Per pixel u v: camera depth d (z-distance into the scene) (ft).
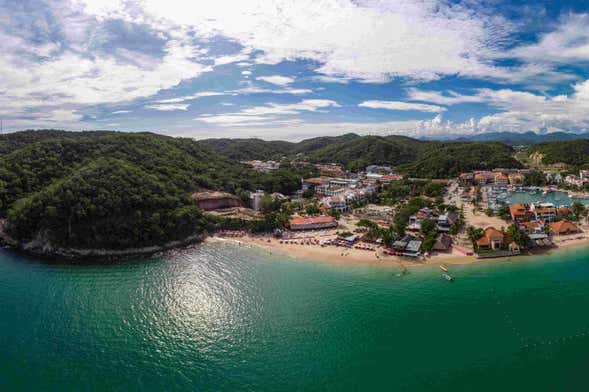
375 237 453.17
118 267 376.68
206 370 217.77
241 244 462.60
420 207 634.84
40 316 275.59
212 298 306.14
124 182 466.70
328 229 525.75
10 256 401.90
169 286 330.13
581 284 318.24
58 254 408.46
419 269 361.71
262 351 234.38
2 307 288.30
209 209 595.88
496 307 281.13
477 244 407.64
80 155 590.55
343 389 199.62
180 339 248.93
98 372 215.72
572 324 256.52
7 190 496.23
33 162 547.90
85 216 421.18
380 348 233.55
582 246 419.95
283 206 654.53
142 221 443.32
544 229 466.70
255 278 347.77
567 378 205.16
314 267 375.45
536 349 229.86
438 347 233.35
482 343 236.63
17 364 221.66
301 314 277.85
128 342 245.04
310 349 234.58
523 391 196.34
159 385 205.77
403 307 284.41
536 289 310.65
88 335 252.62
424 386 200.44
